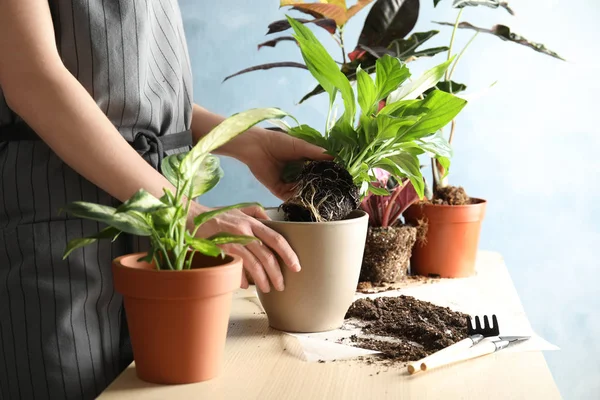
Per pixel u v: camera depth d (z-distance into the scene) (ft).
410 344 2.97
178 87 3.47
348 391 2.44
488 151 7.84
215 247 2.40
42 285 2.97
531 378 2.56
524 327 3.16
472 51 7.75
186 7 8.14
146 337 2.46
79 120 2.65
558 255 7.87
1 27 2.64
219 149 3.83
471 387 2.48
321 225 2.94
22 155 3.01
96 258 3.04
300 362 2.75
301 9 4.72
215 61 8.21
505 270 4.53
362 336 3.08
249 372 2.63
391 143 3.31
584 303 7.88
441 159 3.65
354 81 4.74
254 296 3.77
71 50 3.02
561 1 7.58
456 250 4.27
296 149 3.72
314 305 3.05
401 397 2.39
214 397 2.38
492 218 7.92
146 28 3.17
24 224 3.01
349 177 3.16
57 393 2.99
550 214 7.84
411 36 4.75
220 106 8.28
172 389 2.46
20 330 2.98
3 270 3.02
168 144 3.39
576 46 7.61
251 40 8.13
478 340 2.88
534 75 7.69
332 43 7.96
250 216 2.98
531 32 7.65
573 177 7.77
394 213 4.29
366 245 4.09
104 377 3.08
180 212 2.41
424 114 3.19
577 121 7.70
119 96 3.10
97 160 2.66
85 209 2.15
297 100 8.18
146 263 2.55
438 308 3.39
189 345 2.46
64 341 2.98
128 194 2.68
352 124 3.35
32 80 2.64
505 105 7.76
